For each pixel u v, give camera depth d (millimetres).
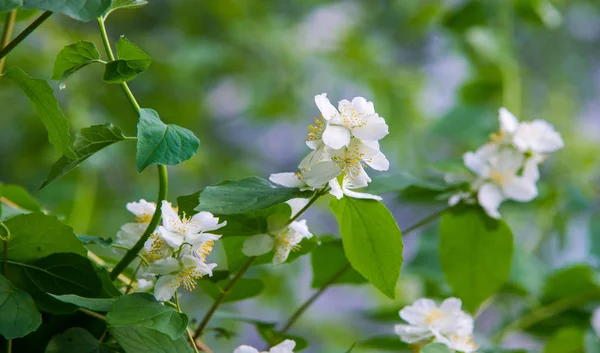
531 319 1225
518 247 1248
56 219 949
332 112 943
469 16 1492
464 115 1486
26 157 1718
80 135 947
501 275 1083
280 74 2059
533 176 1077
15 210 1073
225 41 2045
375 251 974
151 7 2059
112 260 1048
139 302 922
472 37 1474
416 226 1081
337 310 2049
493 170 1076
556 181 1704
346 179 957
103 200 1759
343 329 2016
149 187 1824
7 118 1725
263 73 2045
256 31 2014
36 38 1647
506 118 1083
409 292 1582
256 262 1005
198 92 1985
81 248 957
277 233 976
